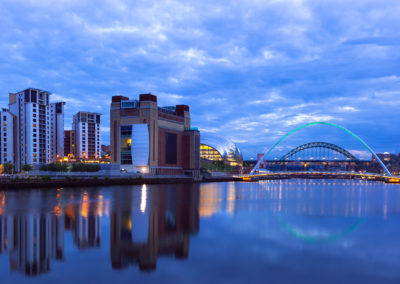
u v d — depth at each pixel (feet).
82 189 273.75
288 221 104.37
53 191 245.04
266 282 51.06
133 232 84.43
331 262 61.16
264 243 74.28
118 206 142.10
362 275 54.54
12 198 180.34
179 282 50.72
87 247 70.18
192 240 76.54
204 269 56.65
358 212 130.11
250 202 169.48
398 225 99.09
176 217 110.42
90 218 107.04
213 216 113.80
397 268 57.98
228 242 75.00
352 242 76.33
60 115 605.31
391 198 209.46
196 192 250.98
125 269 56.49
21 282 50.57
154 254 65.31
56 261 60.59
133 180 377.50
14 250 67.77
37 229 87.86
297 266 58.59
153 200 173.99
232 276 53.42
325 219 110.01
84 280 51.52
